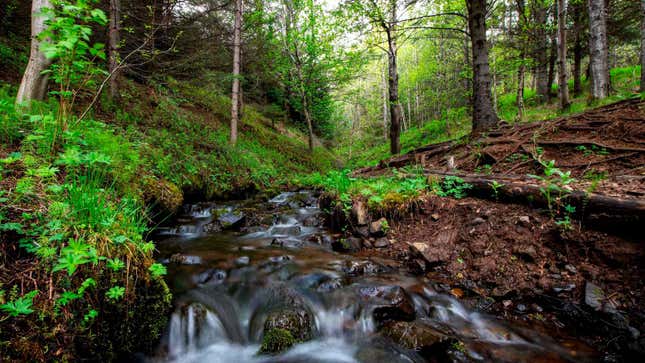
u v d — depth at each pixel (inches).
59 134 153.4
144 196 211.9
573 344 112.3
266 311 137.8
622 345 105.5
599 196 138.3
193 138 409.4
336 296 145.8
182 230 238.4
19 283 83.6
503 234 161.5
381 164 427.2
